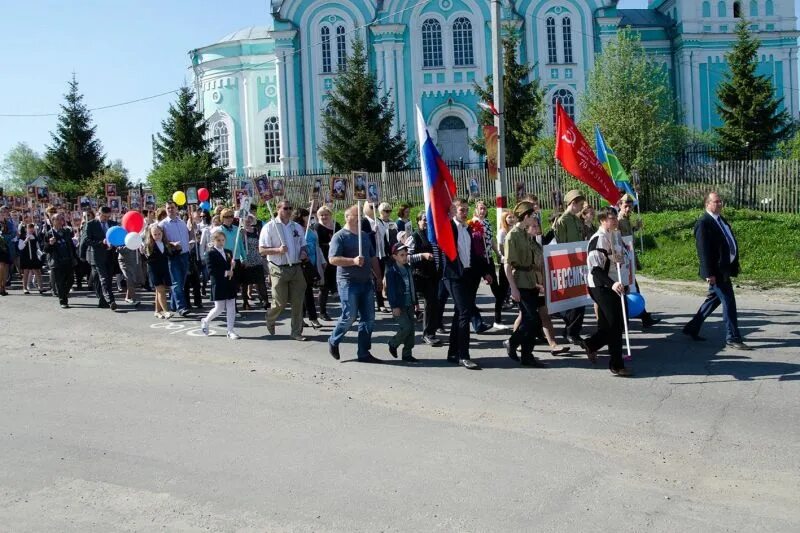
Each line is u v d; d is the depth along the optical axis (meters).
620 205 12.41
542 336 11.37
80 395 8.75
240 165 49.22
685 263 19.36
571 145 12.78
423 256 11.28
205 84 50.03
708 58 47.47
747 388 8.49
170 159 42.94
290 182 34.81
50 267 15.79
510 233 9.73
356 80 38.50
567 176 27.47
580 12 45.94
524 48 45.94
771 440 6.85
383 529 5.25
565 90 46.12
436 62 45.84
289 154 46.28
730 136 35.41
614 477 6.09
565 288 10.40
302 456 6.64
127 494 5.90
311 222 13.80
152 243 14.18
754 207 23.53
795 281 16.98
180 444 7.00
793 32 47.41
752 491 5.79
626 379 9.09
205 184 40.12
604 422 7.47
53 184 51.53
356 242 10.21
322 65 46.22
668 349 10.56
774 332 11.42
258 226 15.33
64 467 6.46
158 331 12.91
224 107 49.31
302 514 5.50
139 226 15.66
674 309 13.94
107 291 15.40
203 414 7.92
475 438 7.06
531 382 9.07
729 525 5.24
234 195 19.50
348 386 8.99
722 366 9.48
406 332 10.19
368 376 9.47
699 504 5.58
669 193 25.05
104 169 52.50
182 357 10.75
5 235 19.64
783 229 20.14
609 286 9.18
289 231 11.80
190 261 15.31
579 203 11.30
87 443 7.06
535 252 9.83
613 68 29.39
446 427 7.40
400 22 45.47
